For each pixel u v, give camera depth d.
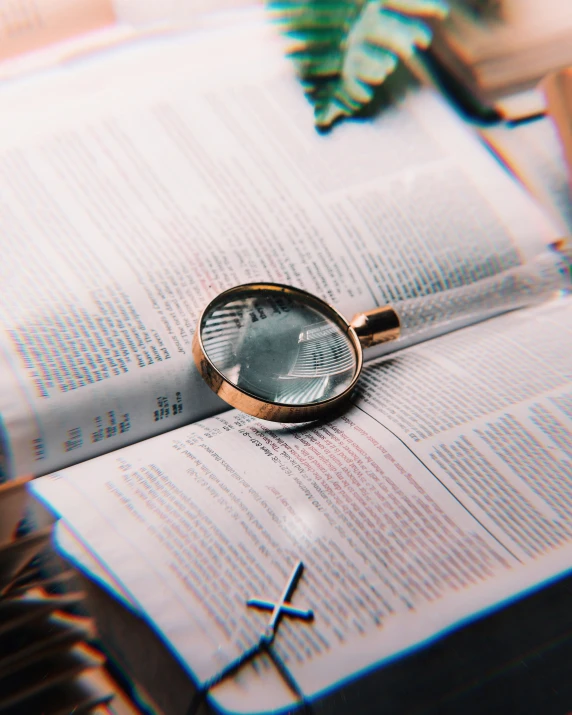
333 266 0.45
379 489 0.36
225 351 0.40
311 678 0.30
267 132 0.49
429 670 0.31
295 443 0.38
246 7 0.53
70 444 0.37
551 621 0.33
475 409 0.40
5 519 0.34
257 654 0.30
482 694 0.31
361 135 0.51
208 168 0.47
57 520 0.33
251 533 0.34
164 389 0.39
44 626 0.31
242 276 0.43
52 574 0.32
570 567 0.34
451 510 0.35
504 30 0.55
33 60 0.48
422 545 0.34
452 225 0.48
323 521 0.34
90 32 0.50
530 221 0.50
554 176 0.52
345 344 0.42
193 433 0.39
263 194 0.46
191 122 0.48
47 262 0.41
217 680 0.30
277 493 0.35
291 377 0.40
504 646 0.32
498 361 0.43
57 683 0.30
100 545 0.33
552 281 0.49
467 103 0.53
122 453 0.37
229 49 0.52
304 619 0.31
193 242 0.43
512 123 0.53
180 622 0.31
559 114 0.53
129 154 0.46
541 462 0.38
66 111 0.47
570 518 0.36
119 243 0.42
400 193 0.49
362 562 0.33
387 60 0.52
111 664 0.30
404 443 0.38
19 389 0.37
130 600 0.31
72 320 0.39
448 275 0.47
